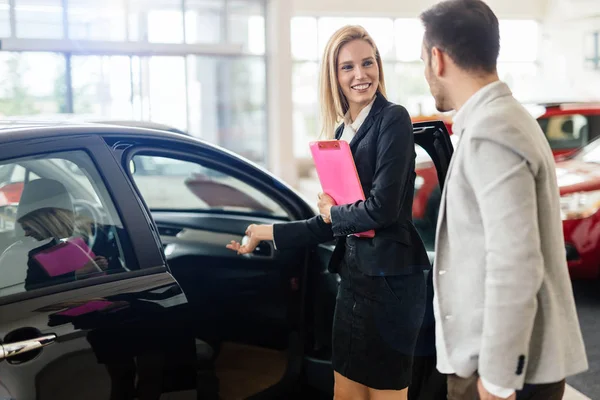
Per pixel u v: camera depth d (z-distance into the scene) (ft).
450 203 3.87
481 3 3.88
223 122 34.45
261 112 35.14
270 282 7.42
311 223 5.82
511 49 45.55
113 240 5.22
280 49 34.17
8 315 4.47
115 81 31.14
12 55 29.07
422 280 5.45
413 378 6.36
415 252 5.33
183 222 8.60
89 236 5.12
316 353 7.23
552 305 3.71
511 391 3.61
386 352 5.35
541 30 45.68
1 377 4.28
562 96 44.39
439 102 4.17
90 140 5.33
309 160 40.81
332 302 6.97
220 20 33.50
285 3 33.91
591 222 11.84
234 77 34.32
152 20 32.01
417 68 41.88
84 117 8.68
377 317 5.28
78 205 5.16
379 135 5.10
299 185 35.53
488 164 3.56
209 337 7.48
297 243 5.88
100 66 30.73
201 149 6.29
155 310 5.23
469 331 3.84
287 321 7.37
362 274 5.30
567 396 8.54
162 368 5.33
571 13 42.96
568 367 3.85
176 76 32.63
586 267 11.96
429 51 4.04
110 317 4.94
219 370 8.21
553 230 3.72
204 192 13.96
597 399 8.54
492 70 3.90
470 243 3.79
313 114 40.42
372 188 5.15
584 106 15.31
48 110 30.19
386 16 40.75
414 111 33.58
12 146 4.81
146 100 32.07
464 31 3.81
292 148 35.14
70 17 30.25
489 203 3.52
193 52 32.53
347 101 5.48
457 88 3.96
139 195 5.51
